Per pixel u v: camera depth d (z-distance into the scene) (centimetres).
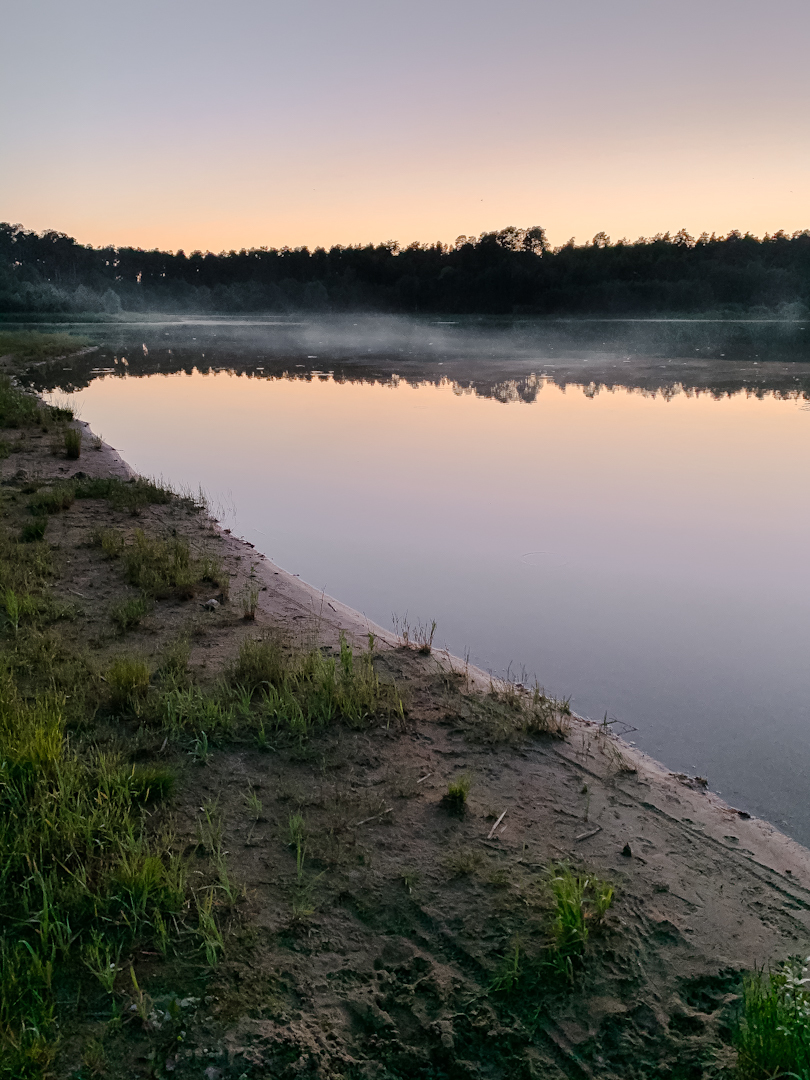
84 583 751
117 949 336
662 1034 307
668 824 431
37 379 2531
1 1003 303
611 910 366
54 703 514
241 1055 293
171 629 660
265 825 422
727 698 563
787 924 362
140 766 465
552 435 1559
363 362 3231
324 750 494
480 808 440
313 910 363
